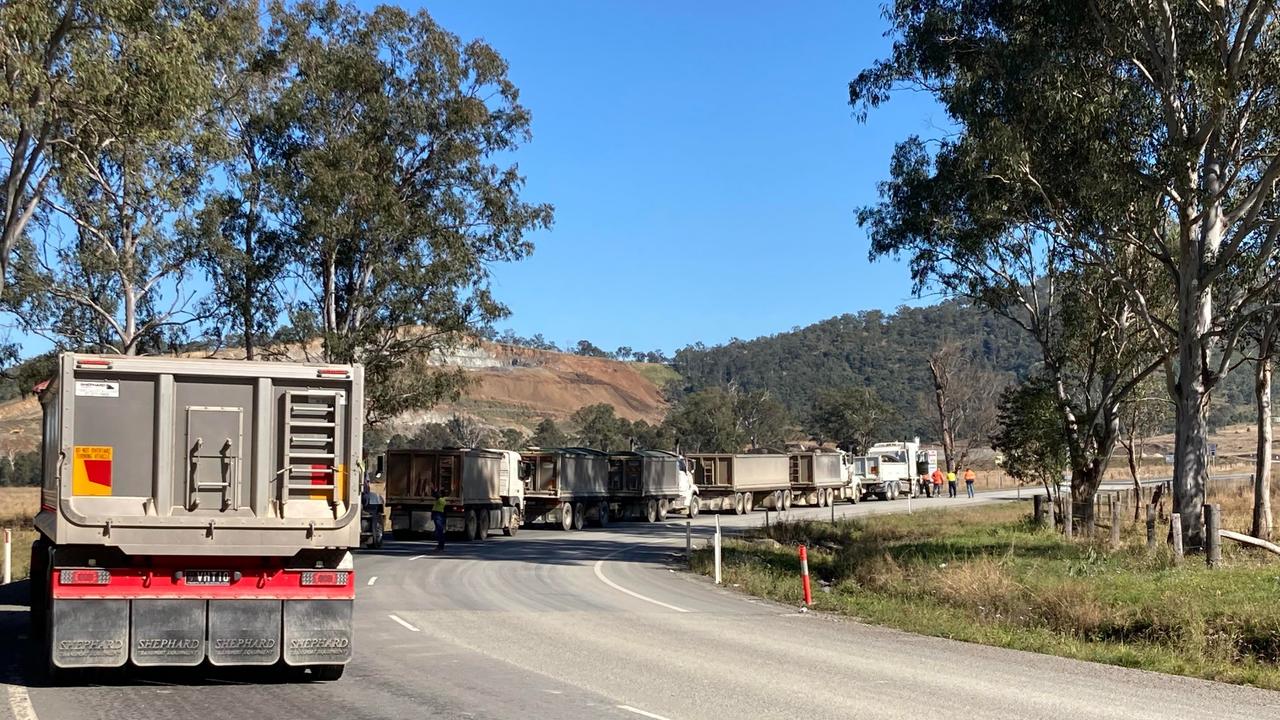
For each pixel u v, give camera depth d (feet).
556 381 630.74
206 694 33.50
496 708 31.40
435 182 149.38
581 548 105.29
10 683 35.04
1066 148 85.20
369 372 143.64
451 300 144.05
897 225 110.01
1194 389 84.17
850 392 358.64
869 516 153.79
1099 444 115.34
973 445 311.88
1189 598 52.54
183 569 34.76
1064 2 82.33
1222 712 32.50
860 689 35.24
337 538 35.73
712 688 34.99
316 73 136.15
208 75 93.09
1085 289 107.86
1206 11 79.61
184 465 35.32
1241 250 89.45
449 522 114.01
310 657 35.27
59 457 34.24
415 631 47.75
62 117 77.25
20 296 121.90
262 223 136.77
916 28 97.76
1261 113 82.12
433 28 146.10
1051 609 54.13
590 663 39.65
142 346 133.39
